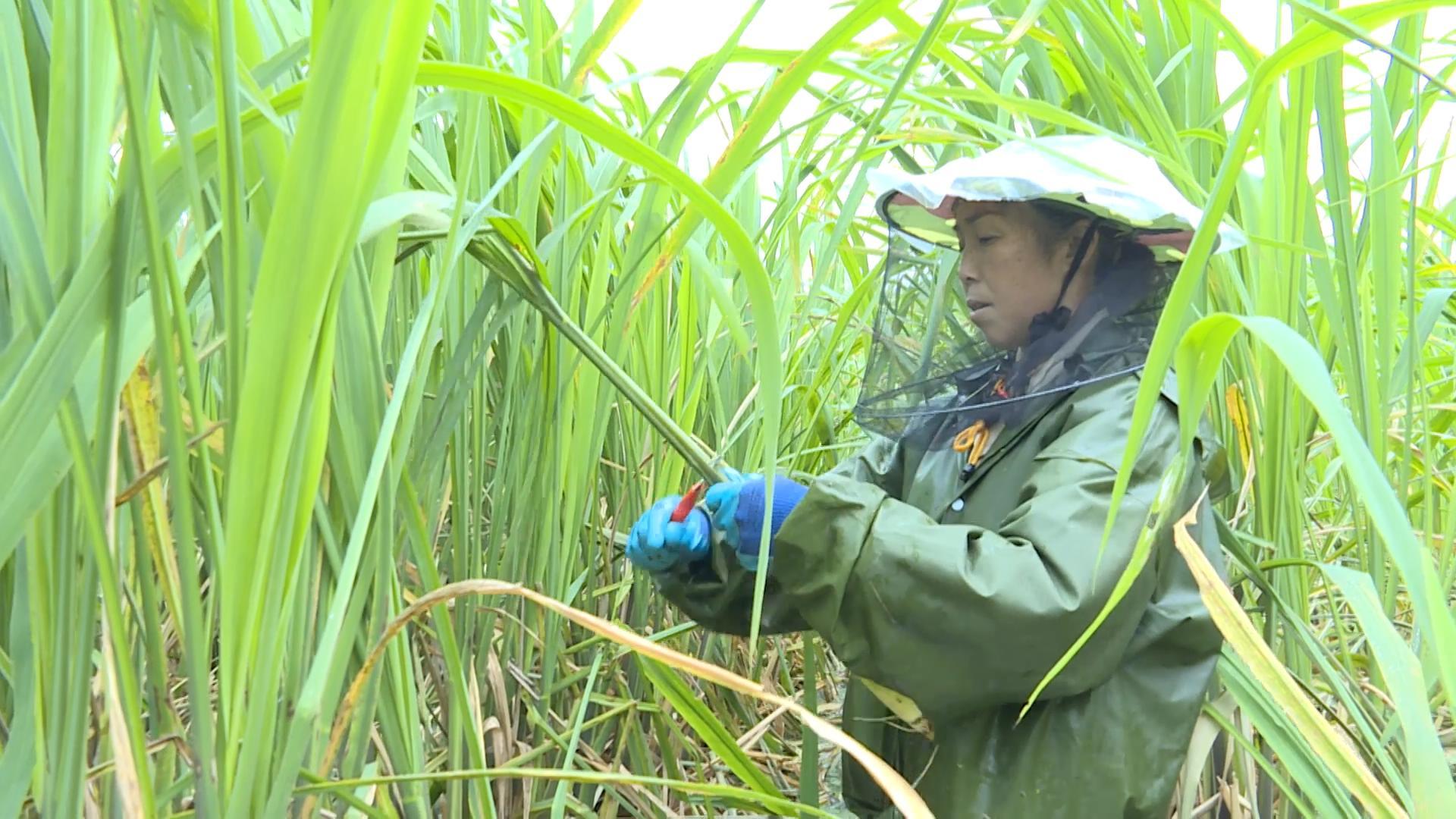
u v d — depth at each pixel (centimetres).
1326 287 96
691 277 113
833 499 87
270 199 42
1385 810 49
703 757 136
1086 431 90
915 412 102
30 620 43
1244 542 105
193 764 42
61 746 41
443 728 84
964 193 91
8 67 39
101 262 36
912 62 50
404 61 33
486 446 103
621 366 94
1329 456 155
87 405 40
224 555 37
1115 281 91
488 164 81
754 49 84
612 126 40
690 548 103
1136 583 83
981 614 81
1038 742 89
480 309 76
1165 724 88
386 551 55
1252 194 101
